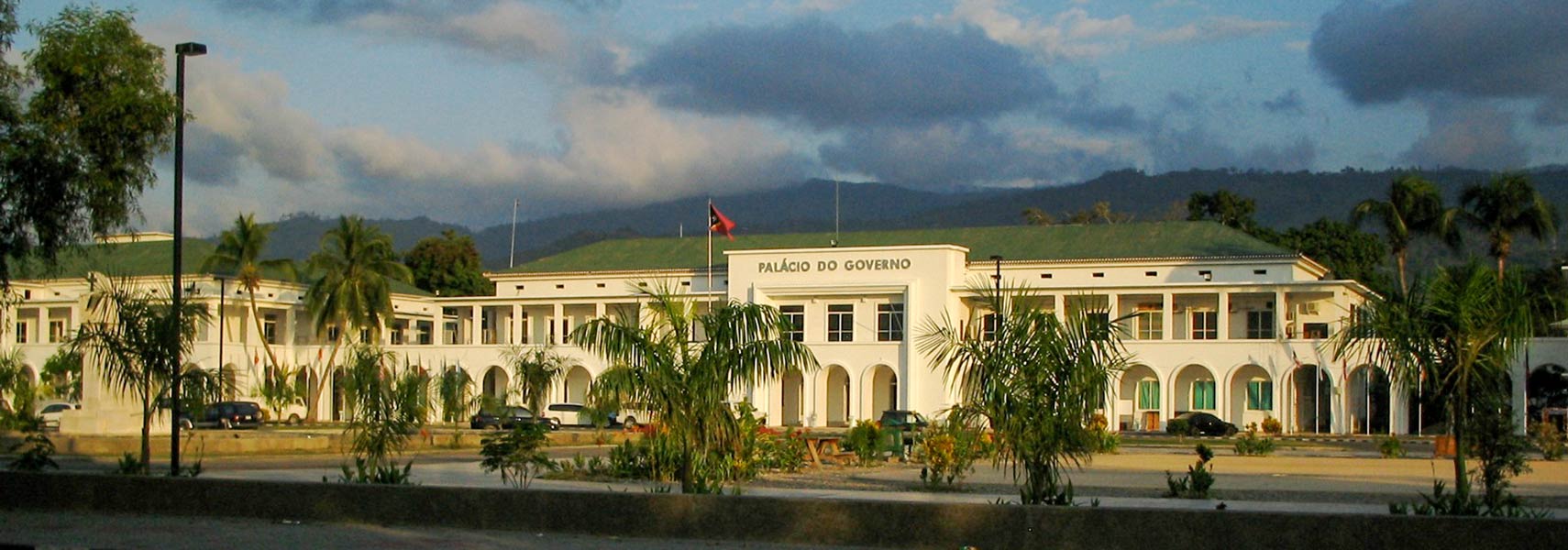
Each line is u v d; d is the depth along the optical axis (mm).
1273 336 74000
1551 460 40281
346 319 81562
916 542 18172
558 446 52125
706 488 22422
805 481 31750
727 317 21875
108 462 36125
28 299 86188
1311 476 33781
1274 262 74500
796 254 79125
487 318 92000
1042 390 20047
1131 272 77188
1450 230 75000
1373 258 107812
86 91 25703
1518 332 20625
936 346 21500
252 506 21266
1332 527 16844
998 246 82375
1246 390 72688
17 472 22781
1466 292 20719
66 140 25078
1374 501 25688
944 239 84312
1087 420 20328
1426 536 16594
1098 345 20562
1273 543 16984
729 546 18531
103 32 25578
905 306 76625
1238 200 117312
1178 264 76375
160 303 27406
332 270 81562
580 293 88875
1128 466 37844
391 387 31969
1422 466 38156
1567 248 104562
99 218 25641
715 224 79188
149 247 92312
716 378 21734
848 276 77938
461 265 122000
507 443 26734
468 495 20125
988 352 20375
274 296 88250
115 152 25641
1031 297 20703
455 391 63688
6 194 24562
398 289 96438
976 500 25000
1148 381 73875
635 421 73125
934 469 29500
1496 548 16375
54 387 63281
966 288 74625
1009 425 20000
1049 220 151250
